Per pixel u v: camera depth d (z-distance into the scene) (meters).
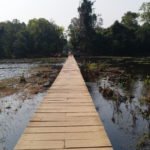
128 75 15.84
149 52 48.69
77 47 52.09
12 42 55.06
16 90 11.33
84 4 52.16
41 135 3.71
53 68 23.34
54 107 5.40
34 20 60.69
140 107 7.61
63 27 63.38
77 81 9.70
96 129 3.96
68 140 3.51
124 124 6.12
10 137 5.53
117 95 8.88
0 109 7.86
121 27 50.59
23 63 34.03
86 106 5.49
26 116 7.07
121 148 4.78
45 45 54.28
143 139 5.14
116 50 48.38
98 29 56.56
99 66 21.34
